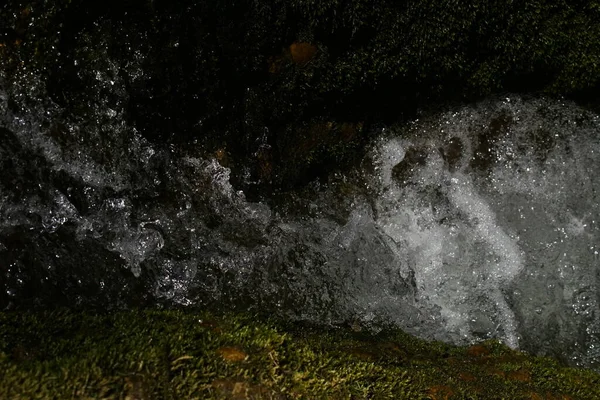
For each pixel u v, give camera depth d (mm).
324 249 3145
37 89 2619
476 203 3361
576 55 3195
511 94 3357
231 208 3062
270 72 3006
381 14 2945
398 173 3330
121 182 2842
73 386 1734
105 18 2672
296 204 3189
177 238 2922
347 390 2102
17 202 2637
